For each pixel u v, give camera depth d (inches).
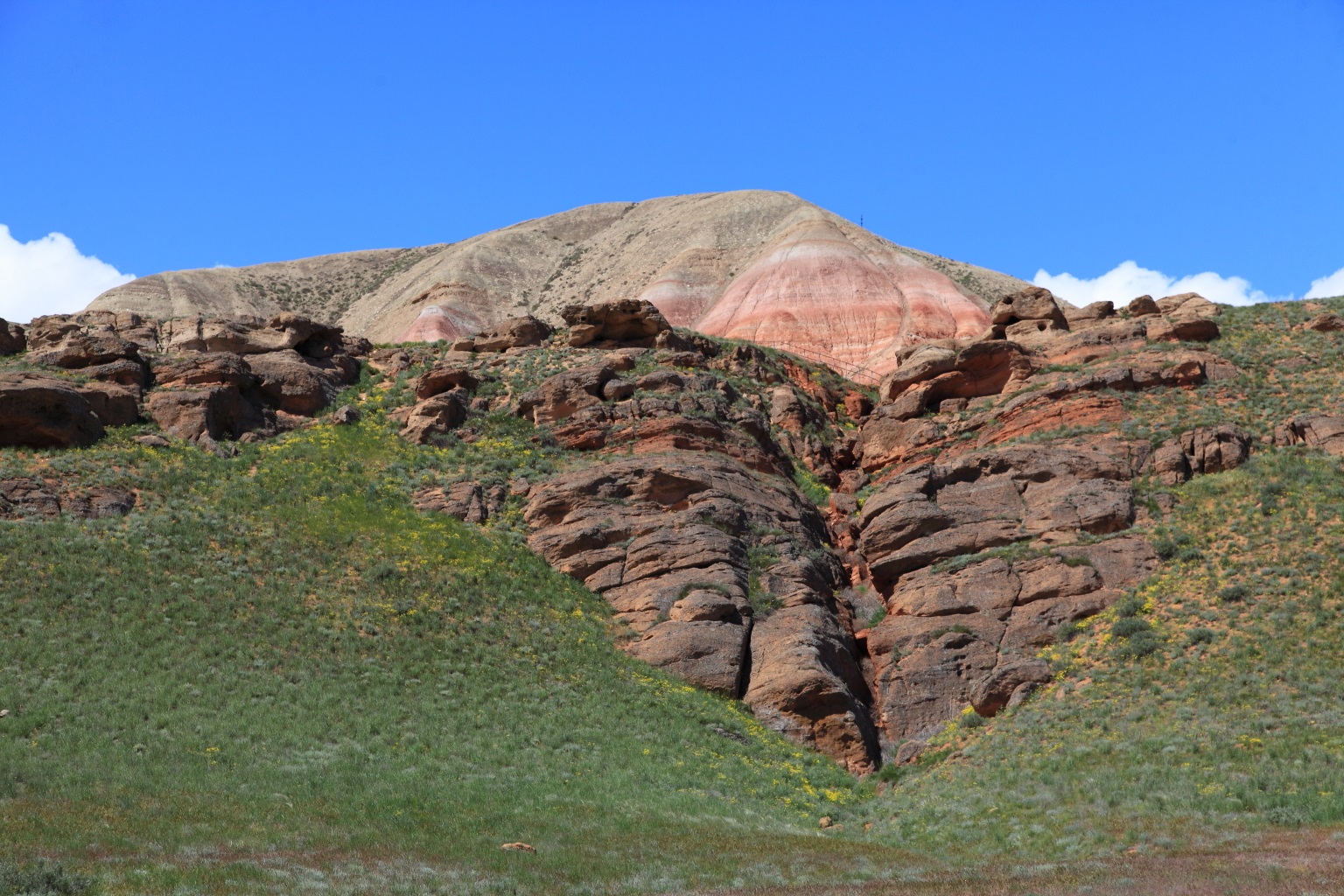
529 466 2034.9
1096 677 1524.4
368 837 1032.8
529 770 1321.4
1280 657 1428.4
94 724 1234.6
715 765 1435.8
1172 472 1867.6
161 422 2027.6
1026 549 1777.8
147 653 1407.5
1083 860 1029.8
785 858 1083.9
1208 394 2084.2
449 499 1930.4
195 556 1660.9
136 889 824.9
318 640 1523.1
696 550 1771.7
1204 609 1574.8
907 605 1770.4
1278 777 1170.6
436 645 1577.3
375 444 2101.4
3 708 1238.9
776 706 1598.2
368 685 1451.8
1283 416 1983.3
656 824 1181.1
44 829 932.0
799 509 2000.5
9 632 1396.4
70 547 1601.9
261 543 1736.0
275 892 858.1
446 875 943.7
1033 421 2094.0
